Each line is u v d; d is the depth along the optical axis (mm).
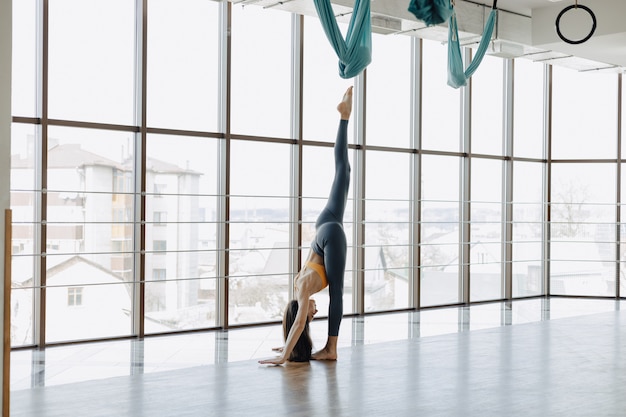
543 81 10719
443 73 9812
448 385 4684
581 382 4766
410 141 9531
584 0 8125
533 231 10672
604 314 8227
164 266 7719
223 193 8000
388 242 9336
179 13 7754
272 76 8406
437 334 7301
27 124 6859
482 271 10211
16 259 6852
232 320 8211
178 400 4320
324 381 4824
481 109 10211
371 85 9180
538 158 10719
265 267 8406
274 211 8461
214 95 8000
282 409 4086
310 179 8742
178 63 7750
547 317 8578
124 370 5656
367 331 7539
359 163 8961
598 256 10617
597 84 10555
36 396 4461
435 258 9766
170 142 7723
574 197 10711
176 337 7363
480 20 8141
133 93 7469
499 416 3912
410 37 9500
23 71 6820
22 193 6871
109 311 7387
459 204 9984
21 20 6797
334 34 5883
